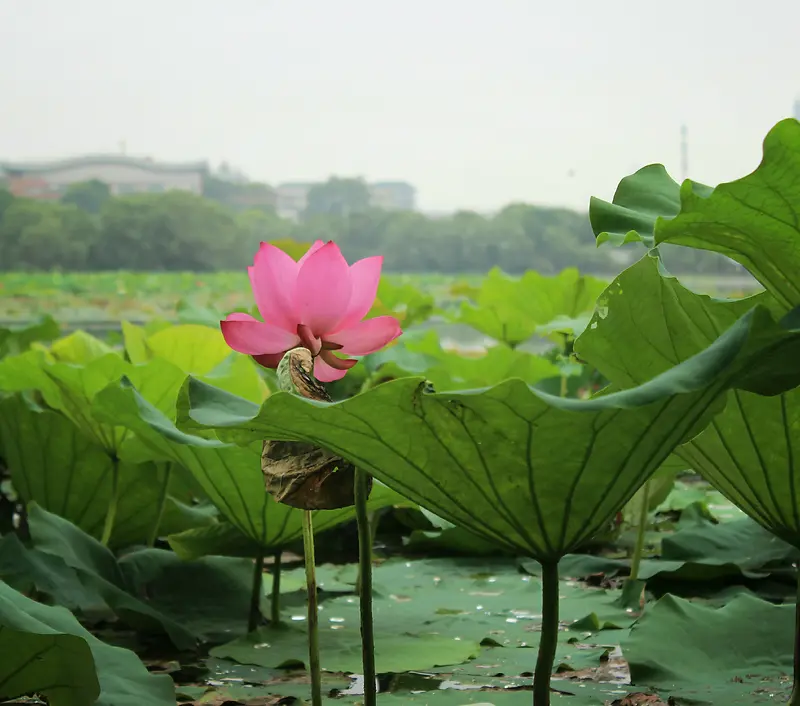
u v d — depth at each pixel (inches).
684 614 70.8
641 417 41.6
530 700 64.2
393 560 119.4
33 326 208.1
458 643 78.5
